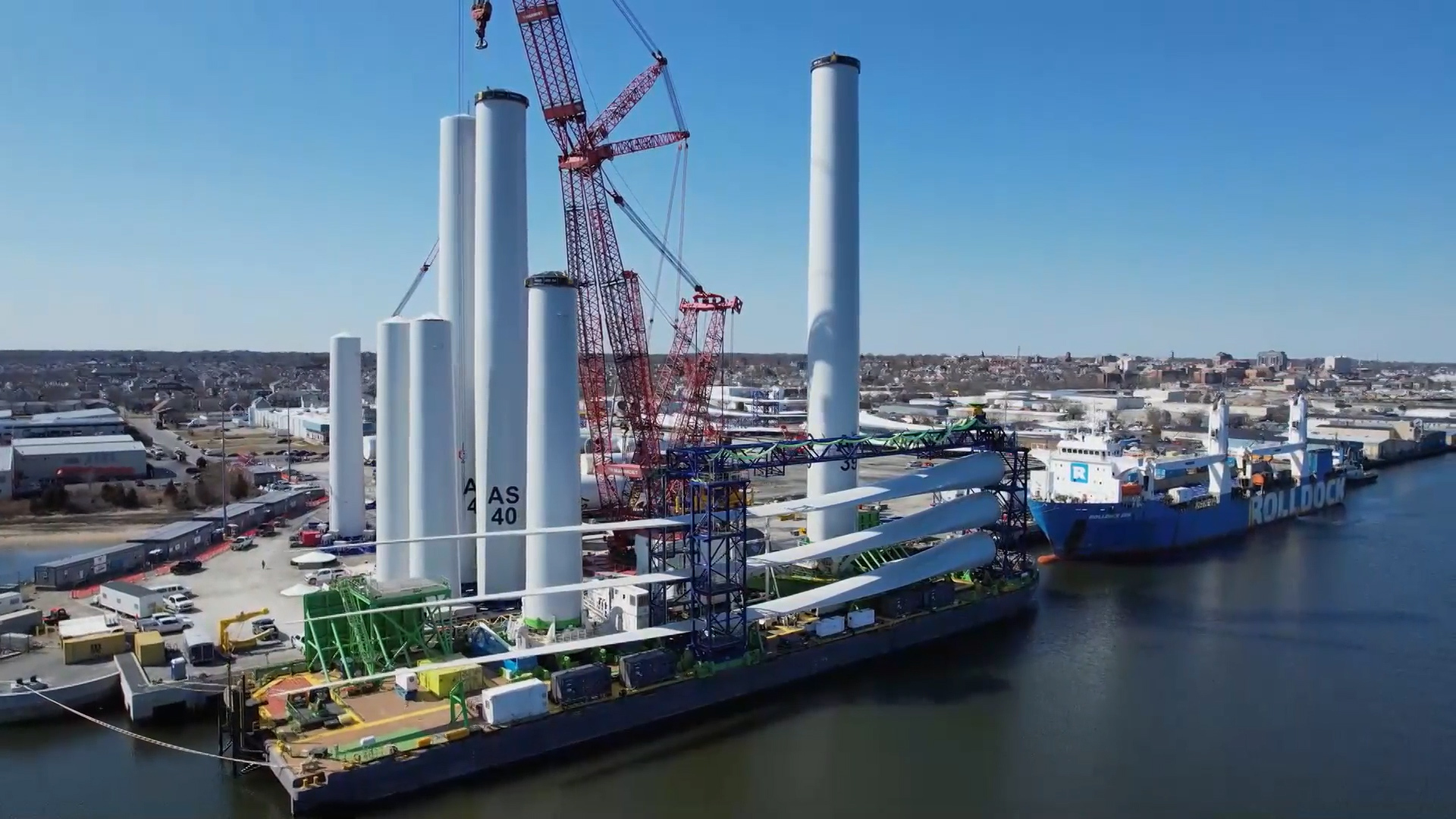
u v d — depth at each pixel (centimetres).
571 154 9775
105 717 5709
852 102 8275
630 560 9288
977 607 7950
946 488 7906
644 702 5747
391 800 4794
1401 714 6069
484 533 6512
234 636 6594
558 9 9294
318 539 9838
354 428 9900
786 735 5719
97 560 8431
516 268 7238
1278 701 6272
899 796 4947
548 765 5234
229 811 4703
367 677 5416
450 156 7875
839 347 8338
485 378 7275
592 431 10981
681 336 13150
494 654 5953
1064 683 6619
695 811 4766
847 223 8294
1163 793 5003
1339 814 4772
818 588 7144
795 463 7100
